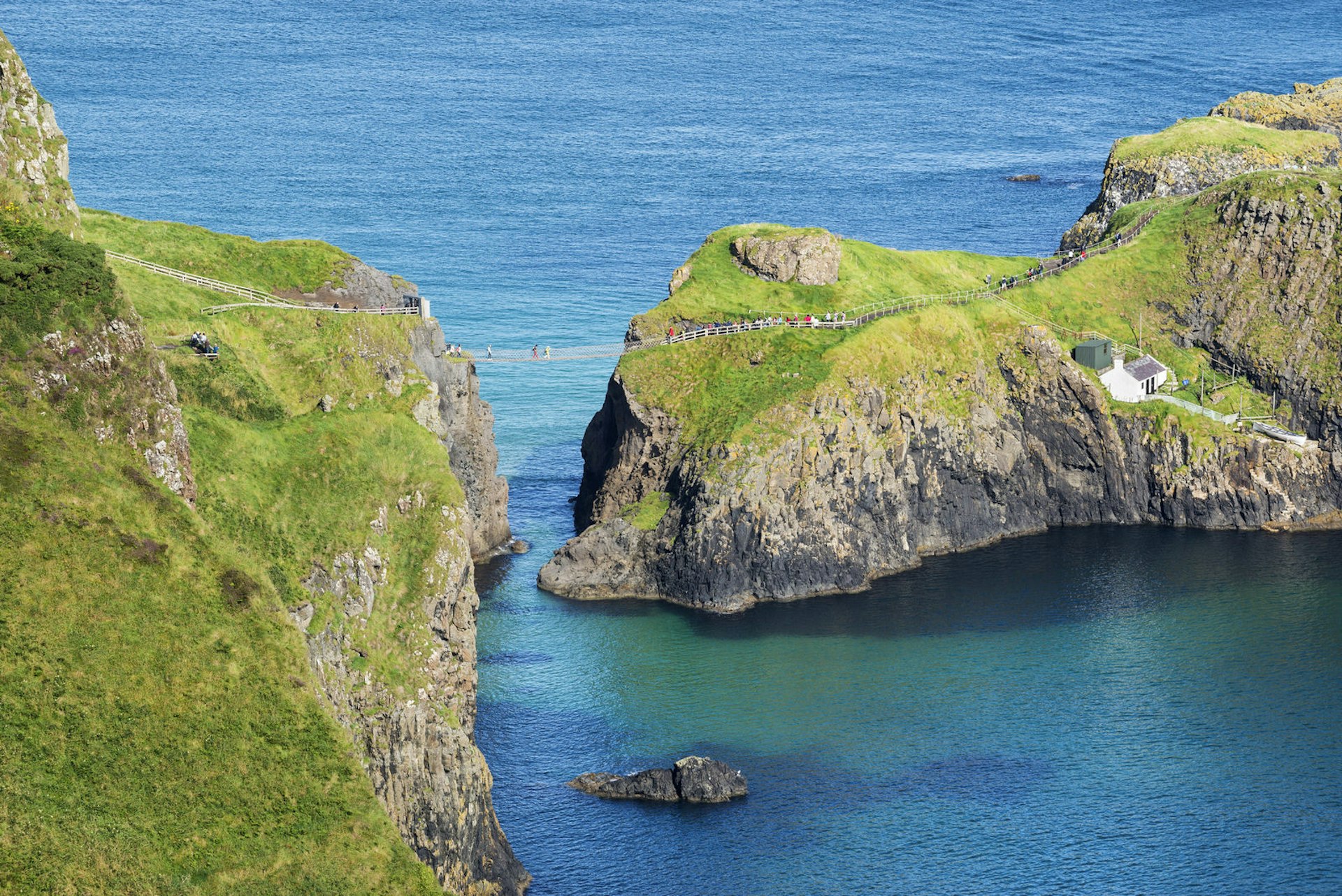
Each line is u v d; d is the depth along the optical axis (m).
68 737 197.38
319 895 196.62
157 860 191.88
